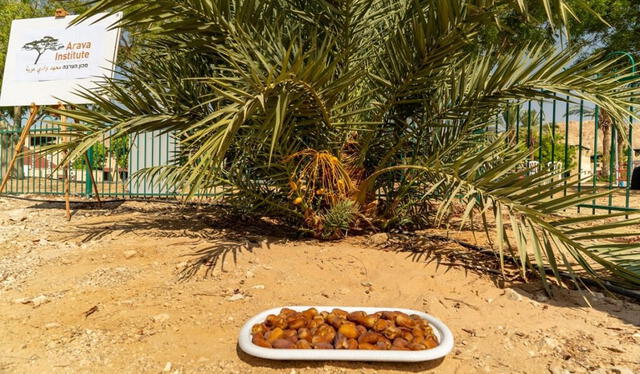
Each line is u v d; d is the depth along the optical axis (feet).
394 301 8.11
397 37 10.68
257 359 5.96
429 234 13.33
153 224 15.14
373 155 13.19
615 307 7.88
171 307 7.82
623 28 35.73
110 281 9.17
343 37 11.52
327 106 10.14
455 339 6.65
